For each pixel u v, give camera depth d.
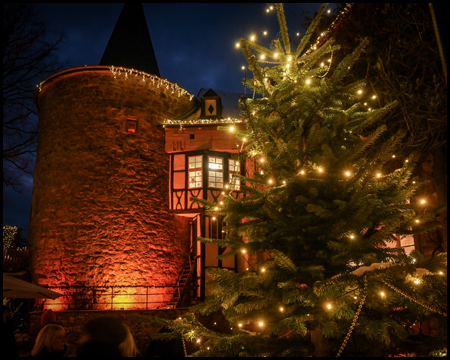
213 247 12.10
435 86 5.26
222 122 12.35
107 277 11.49
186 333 3.17
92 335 2.22
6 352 4.05
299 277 2.97
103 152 12.28
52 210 12.20
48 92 13.56
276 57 3.71
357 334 3.15
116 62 13.92
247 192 3.56
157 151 12.87
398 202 3.02
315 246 3.30
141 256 11.90
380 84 6.01
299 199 3.09
